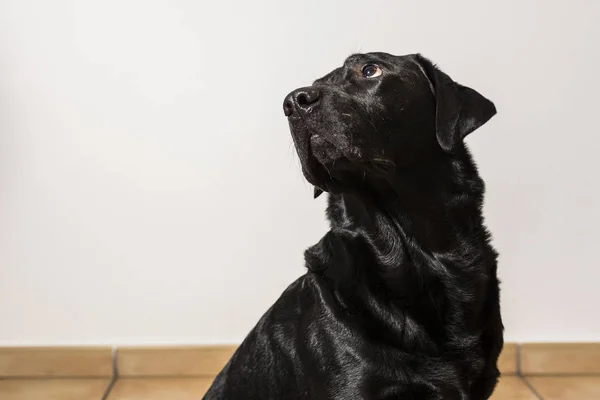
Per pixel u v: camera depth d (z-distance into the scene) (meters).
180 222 3.46
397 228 2.01
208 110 3.39
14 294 3.49
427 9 3.31
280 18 3.34
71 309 3.50
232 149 3.41
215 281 3.48
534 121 3.34
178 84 3.38
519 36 3.31
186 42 3.37
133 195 3.44
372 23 3.33
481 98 2.10
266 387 2.15
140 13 3.36
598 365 3.43
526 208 3.39
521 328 3.47
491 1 3.30
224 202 3.44
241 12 3.35
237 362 2.28
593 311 3.45
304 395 2.04
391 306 1.97
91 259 3.47
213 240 3.46
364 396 1.92
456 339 1.99
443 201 2.03
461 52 3.32
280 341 2.12
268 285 3.48
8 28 3.36
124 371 3.51
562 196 3.38
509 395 3.22
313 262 2.15
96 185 3.44
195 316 3.50
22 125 3.40
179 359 3.50
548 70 3.32
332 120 1.89
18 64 3.37
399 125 2.00
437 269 2.00
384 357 1.93
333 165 1.93
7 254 3.46
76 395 3.31
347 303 1.98
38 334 3.50
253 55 3.36
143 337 3.51
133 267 3.48
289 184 3.42
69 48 3.37
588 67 3.32
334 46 3.35
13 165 3.42
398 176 1.99
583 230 3.40
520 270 3.43
